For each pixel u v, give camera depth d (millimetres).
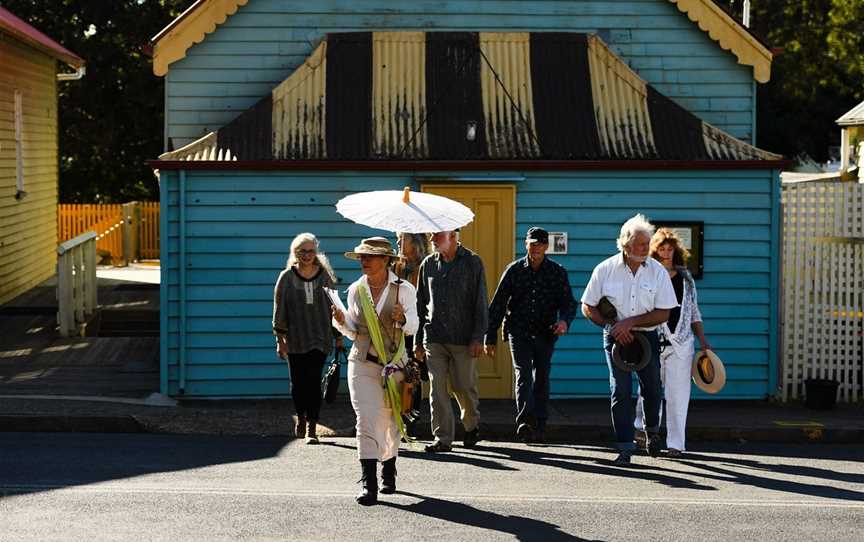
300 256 11844
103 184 41438
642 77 15758
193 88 15484
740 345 14812
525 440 12328
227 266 14430
